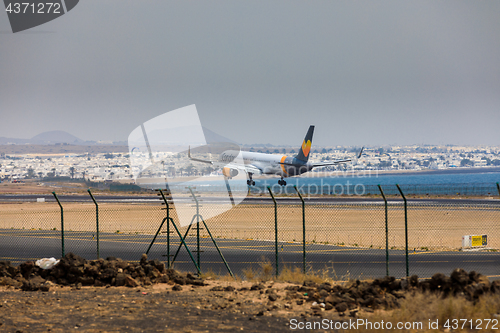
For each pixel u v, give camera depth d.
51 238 111.06
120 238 110.81
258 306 43.66
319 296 46.09
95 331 35.31
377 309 42.66
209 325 37.22
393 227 136.38
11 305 43.72
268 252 90.19
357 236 118.44
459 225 140.88
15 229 131.62
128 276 54.12
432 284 45.09
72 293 49.78
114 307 43.09
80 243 102.94
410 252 91.56
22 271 57.75
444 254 88.94
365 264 77.56
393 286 46.81
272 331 35.72
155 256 86.12
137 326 36.78
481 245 99.88
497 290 42.00
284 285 53.66
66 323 37.56
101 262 57.12
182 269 73.06
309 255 86.88
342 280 63.50
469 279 44.75
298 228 133.62
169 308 42.78
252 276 60.38
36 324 37.19
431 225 140.75
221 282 57.09
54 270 56.16
